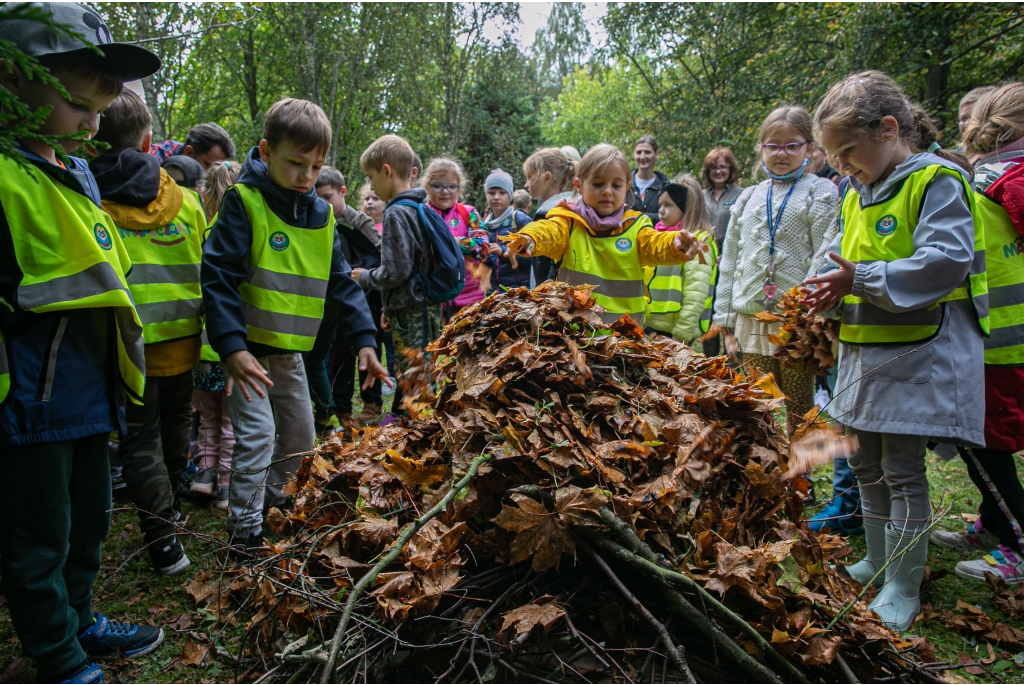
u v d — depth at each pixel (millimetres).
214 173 3406
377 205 5547
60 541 1749
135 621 2199
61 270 1744
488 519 1730
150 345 2586
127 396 2084
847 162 2232
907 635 2143
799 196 3420
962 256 2000
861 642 1615
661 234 2865
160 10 7816
